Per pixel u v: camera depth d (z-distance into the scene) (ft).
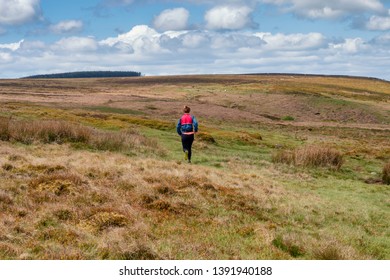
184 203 43.11
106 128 120.98
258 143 122.72
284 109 335.47
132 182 47.29
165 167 61.87
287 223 42.34
